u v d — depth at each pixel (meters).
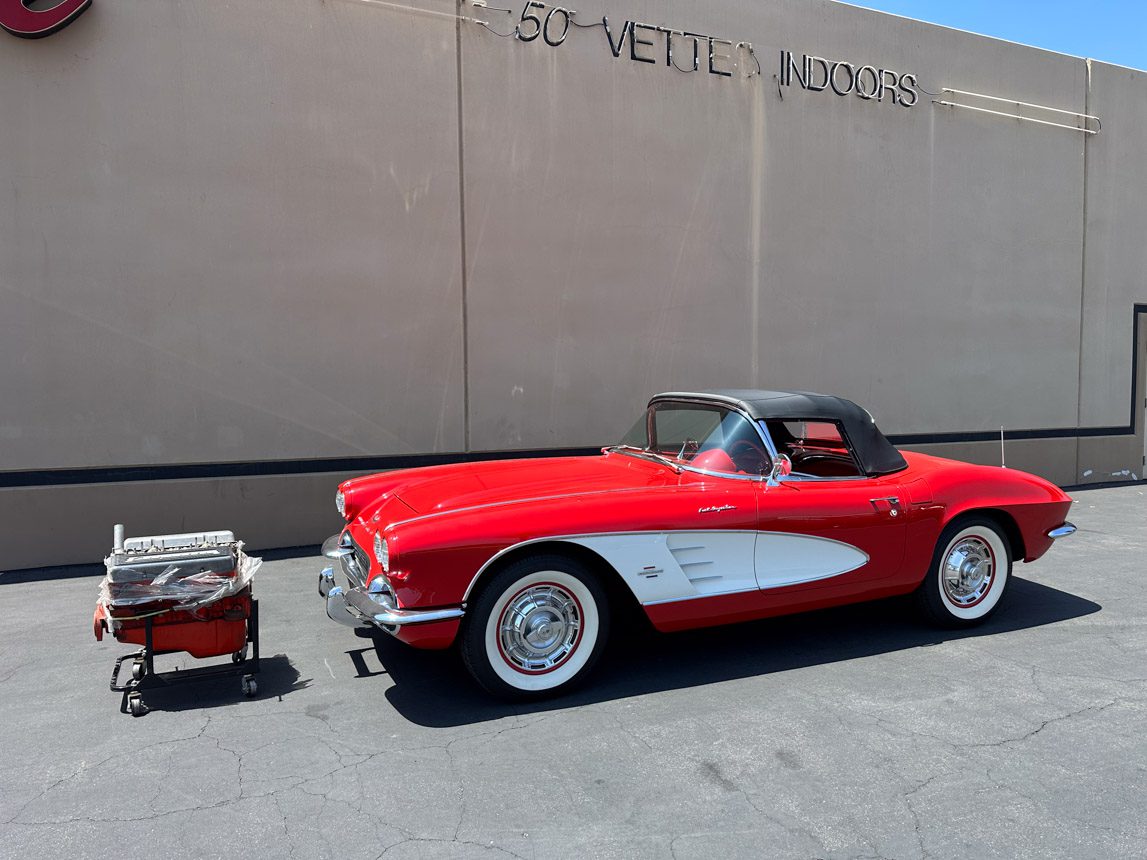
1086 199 11.24
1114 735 3.33
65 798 2.84
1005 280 10.66
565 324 7.98
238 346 6.76
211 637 3.68
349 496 4.54
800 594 4.19
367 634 4.68
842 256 9.49
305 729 3.41
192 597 3.58
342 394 7.12
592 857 2.48
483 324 7.61
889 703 3.67
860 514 4.29
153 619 3.59
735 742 3.27
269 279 6.82
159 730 3.40
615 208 8.15
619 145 8.12
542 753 3.18
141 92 6.38
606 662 4.23
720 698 3.73
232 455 6.80
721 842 2.56
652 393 8.45
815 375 9.41
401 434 7.36
